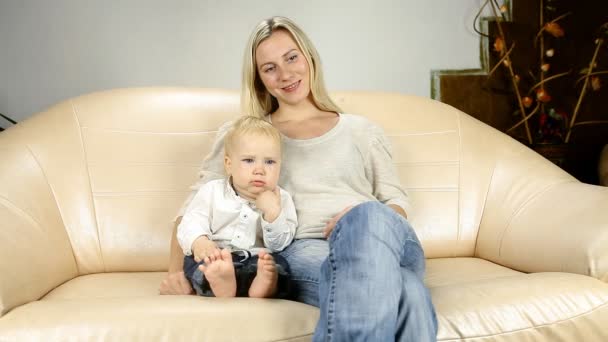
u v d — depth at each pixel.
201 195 1.54
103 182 1.90
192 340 1.18
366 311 1.05
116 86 2.68
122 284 1.67
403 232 1.20
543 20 3.04
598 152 3.13
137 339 1.17
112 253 1.85
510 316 1.27
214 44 2.74
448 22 2.92
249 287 1.39
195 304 1.26
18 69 2.61
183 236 1.46
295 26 1.72
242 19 2.75
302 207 1.60
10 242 1.46
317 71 1.76
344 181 1.66
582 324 1.29
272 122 1.78
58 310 1.23
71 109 1.98
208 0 2.73
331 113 1.79
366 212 1.16
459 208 1.98
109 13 2.65
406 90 2.91
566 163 3.13
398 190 1.70
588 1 3.07
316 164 1.65
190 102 2.04
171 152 1.97
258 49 1.72
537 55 3.04
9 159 1.76
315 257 1.40
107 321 1.19
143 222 1.88
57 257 1.69
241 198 1.53
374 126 1.75
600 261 1.42
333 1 2.82
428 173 2.02
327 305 1.09
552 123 2.90
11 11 2.59
